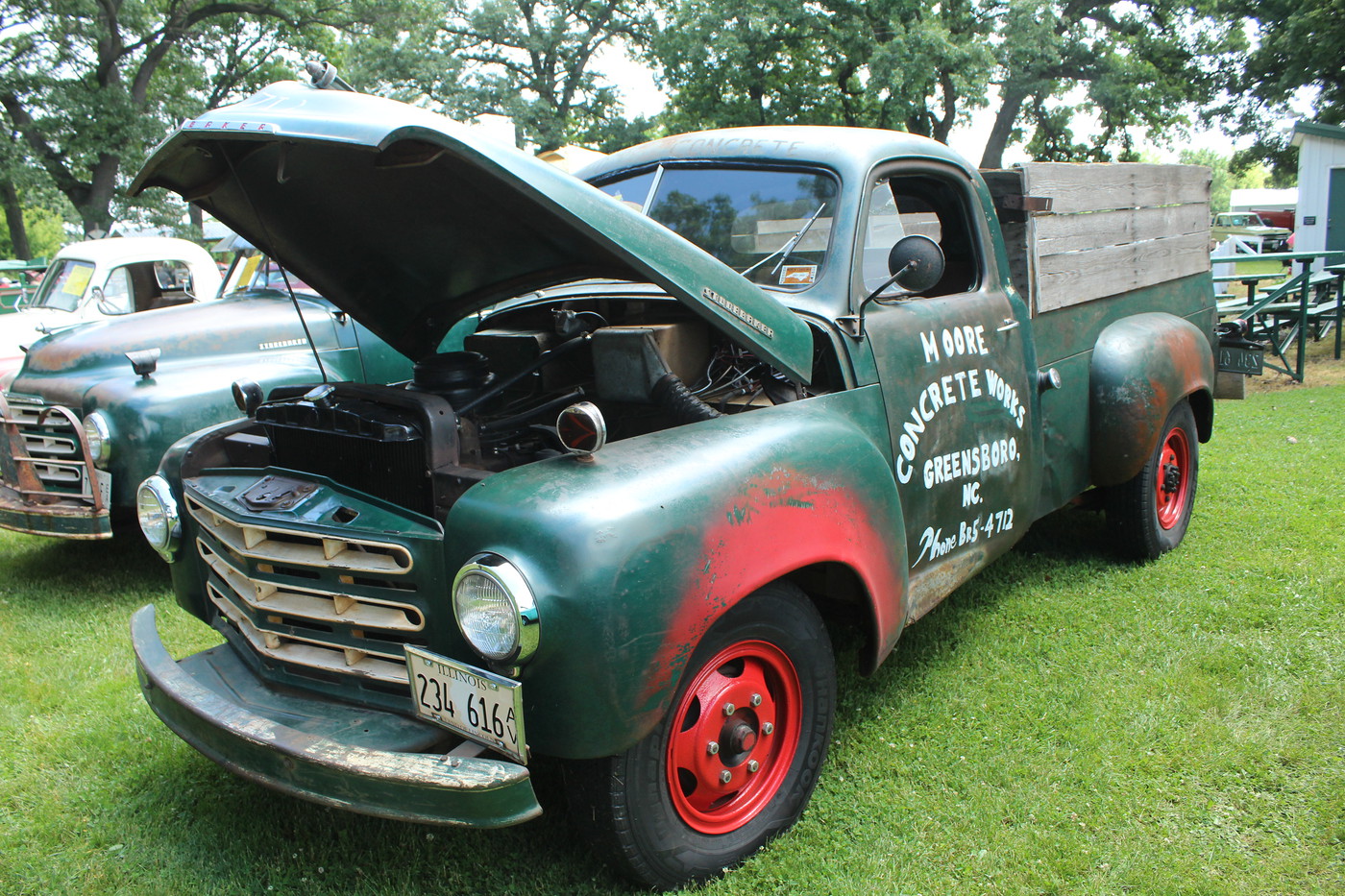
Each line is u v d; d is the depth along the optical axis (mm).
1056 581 4129
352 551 2250
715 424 2418
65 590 4758
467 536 2051
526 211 2305
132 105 21188
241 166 2459
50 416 4754
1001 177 3613
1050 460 3783
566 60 26531
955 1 18875
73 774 2979
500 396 2969
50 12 20125
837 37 18609
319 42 26656
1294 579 3941
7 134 21562
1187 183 4789
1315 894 2217
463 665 2002
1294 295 10984
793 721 2502
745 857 2402
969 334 3205
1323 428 6656
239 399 3020
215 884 2424
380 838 2578
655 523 2020
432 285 3004
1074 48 20406
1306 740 2818
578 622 1911
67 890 2426
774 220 3039
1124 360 3973
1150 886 2264
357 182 2449
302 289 5730
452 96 24141
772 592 2375
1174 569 4180
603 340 2629
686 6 20094
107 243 8562
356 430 2424
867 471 2568
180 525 2838
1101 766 2734
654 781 2162
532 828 2602
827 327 2736
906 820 2543
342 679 2352
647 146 3553
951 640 3600
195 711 2207
